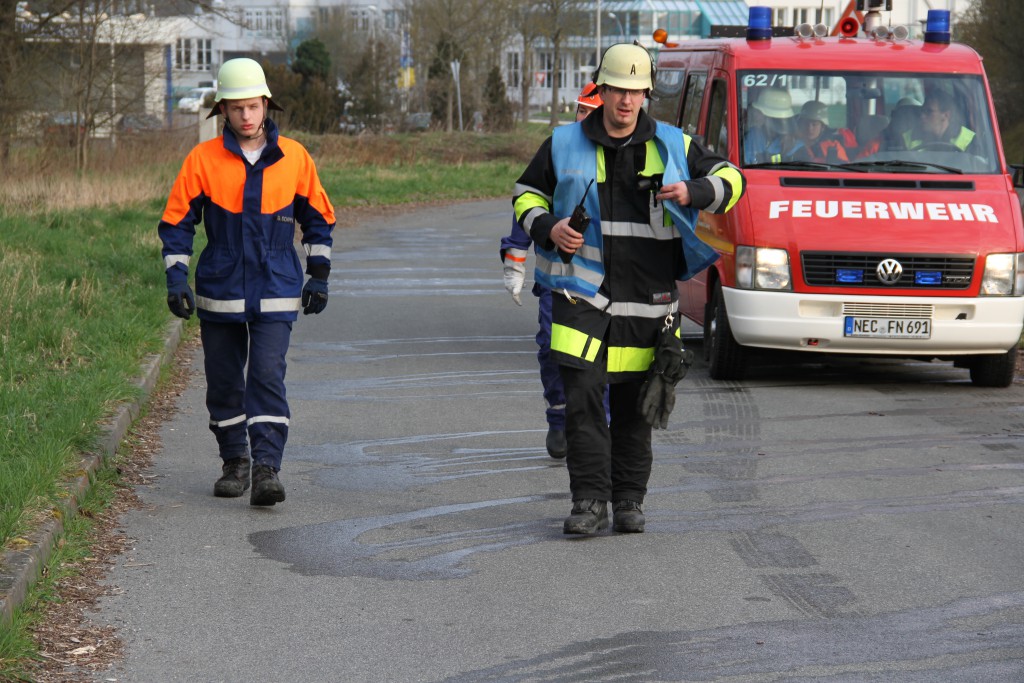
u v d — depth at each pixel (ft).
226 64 25.99
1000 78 134.41
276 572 22.44
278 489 25.86
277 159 26.25
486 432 33.58
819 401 38.34
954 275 39.78
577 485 24.59
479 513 26.20
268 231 26.23
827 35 47.03
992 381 41.01
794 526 25.43
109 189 88.74
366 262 74.59
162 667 18.25
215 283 26.25
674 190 22.90
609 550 23.80
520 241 27.81
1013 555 23.63
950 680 17.81
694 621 20.16
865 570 22.71
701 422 35.17
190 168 26.21
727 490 28.12
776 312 39.81
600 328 24.04
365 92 194.18
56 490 24.62
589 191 23.73
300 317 53.57
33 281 46.78
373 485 28.35
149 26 112.27
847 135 43.04
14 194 81.87
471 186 138.41
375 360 44.16
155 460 30.17
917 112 43.42
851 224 40.04
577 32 248.32
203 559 23.04
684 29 338.13
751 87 43.91
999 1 130.11
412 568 22.70
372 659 18.62
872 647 19.07
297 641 19.30
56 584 21.26
